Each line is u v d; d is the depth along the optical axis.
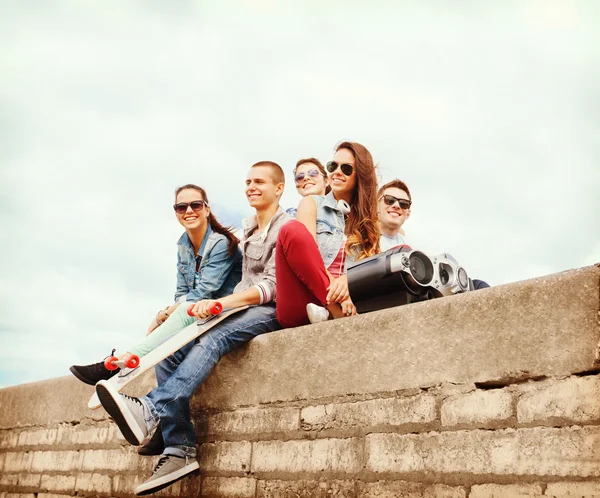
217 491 4.33
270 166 4.80
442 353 3.39
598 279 2.93
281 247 4.23
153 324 5.21
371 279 4.00
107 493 5.39
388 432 3.52
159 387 4.35
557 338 3.00
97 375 4.64
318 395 3.90
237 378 4.38
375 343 3.68
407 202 5.70
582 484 2.82
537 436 2.98
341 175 4.94
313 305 4.16
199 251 5.11
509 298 3.19
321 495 3.75
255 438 4.19
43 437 6.31
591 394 2.87
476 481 3.14
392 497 3.43
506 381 3.13
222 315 4.36
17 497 6.46
